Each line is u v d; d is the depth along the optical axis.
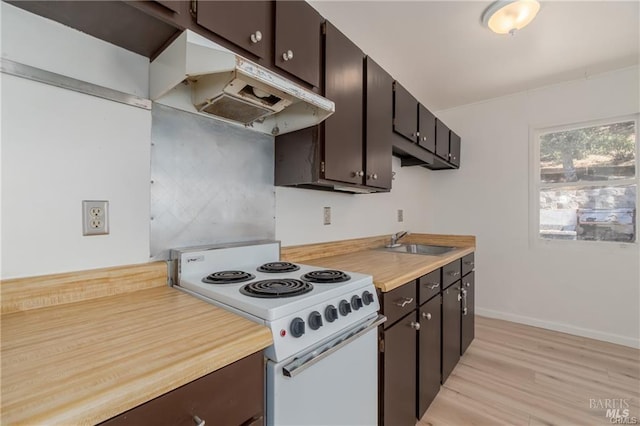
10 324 0.73
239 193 1.40
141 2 0.76
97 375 0.50
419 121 2.34
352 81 1.56
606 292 2.59
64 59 0.90
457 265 2.15
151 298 0.96
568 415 1.62
